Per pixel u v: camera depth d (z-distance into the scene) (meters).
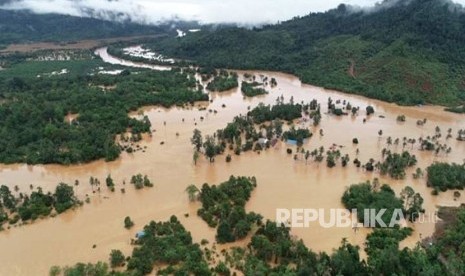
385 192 163.12
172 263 124.81
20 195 161.88
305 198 164.75
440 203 165.00
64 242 137.12
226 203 152.75
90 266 119.25
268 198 164.00
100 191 168.12
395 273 116.94
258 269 119.00
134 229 143.62
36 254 131.25
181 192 167.75
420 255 123.06
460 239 134.25
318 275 116.81
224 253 130.38
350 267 118.06
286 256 126.50
